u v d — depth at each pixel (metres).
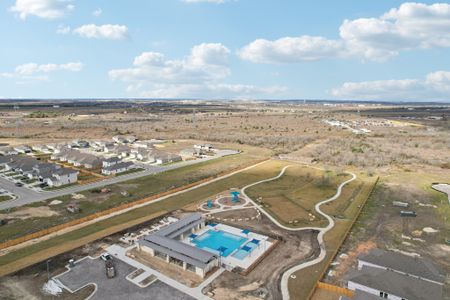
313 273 50.22
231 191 91.94
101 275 48.78
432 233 64.75
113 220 70.00
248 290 45.66
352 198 85.88
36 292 44.28
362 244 60.00
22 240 58.91
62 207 76.62
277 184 99.06
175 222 64.75
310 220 71.62
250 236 63.50
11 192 87.75
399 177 106.44
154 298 43.59
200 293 44.88
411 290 41.84
